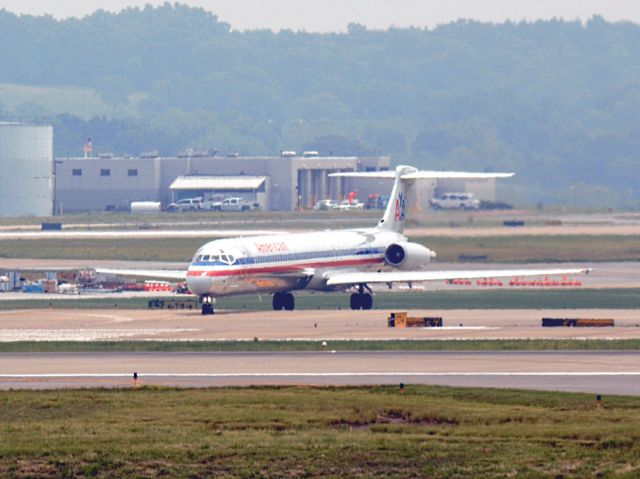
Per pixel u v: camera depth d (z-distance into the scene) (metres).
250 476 172.00
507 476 170.25
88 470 174.00
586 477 169.50
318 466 175.62
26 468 175.00
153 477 172.00
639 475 169.62
